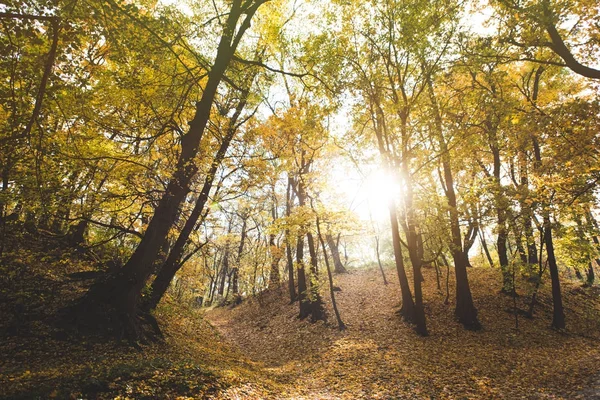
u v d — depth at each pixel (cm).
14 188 744
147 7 953
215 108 1453
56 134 800
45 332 795
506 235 1805
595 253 1420
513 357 1234
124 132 1012
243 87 1371
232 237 2522
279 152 1471
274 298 2658
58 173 782
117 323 910
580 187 1090
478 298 1873
